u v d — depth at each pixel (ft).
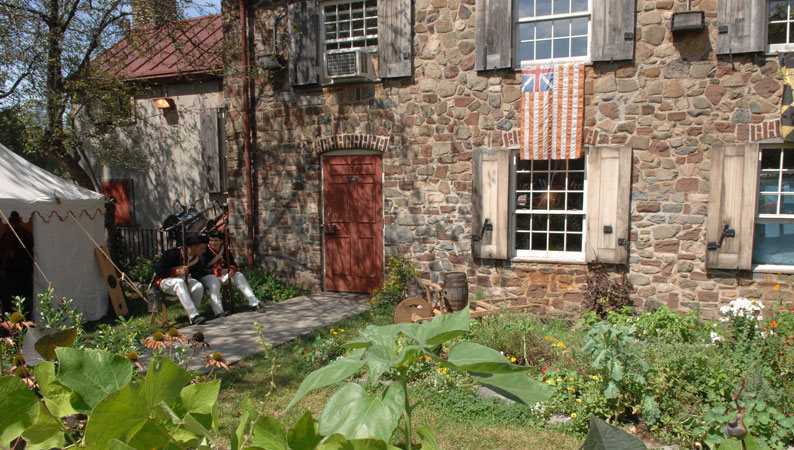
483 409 15.14
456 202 27.07
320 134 29.84
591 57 24.25
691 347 16.34
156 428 3.28
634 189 24.11
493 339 19.40
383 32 27.58
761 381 13.71
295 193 30.86
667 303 23.93
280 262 31.55
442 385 16.44
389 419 3.27
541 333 20.02
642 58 23.65
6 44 28.07
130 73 36.96
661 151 23.65
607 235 24.36
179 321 25.57
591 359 15.90
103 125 34.50
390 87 27.99
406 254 28.19
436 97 27.07
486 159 26.11
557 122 24.72
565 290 25.31
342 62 27.84
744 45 22.12
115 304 26.94
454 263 27.25
